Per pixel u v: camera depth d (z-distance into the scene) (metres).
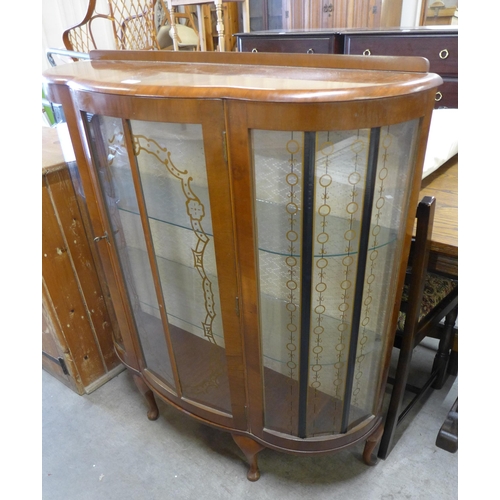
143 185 0.84
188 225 0.84
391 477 1.16
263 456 1.24
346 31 2.08
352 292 0.80
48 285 1.27
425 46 1.90
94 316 1.43
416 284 0.92
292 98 0.60
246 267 0.79
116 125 0.80
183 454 1.26
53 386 1.53
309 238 0.71
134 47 2.86
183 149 0.74
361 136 0.64
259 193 0.71
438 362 1.36
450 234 0.87
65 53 1.41
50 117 1.59
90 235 1.22
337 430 1.00
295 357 0.88
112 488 1.17
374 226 0.75
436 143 1.15
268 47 2.26
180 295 0.97
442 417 1.33
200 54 0.96
